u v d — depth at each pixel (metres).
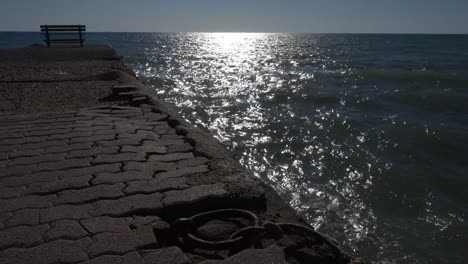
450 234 7.23
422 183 9.23
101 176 3.98
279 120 14.91
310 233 2.99
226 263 2.54
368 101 19.23
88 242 2.76
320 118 15.29
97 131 5.87
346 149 11.51
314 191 8.79
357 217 7.75
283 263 2.54
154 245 2.75
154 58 49.94
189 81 27.31
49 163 4.41
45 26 25.70
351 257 2.82
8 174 4.08
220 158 4.54
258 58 54.44
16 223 3.03
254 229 2.85
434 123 14.45
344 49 76.62
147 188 3.66
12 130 6.00
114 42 97.94
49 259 2.56
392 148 11.64
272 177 9.51
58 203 3.38
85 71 14.09
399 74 29.80
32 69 14.48
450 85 24.66
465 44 91.62
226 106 17.78
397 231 7.32
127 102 8.49
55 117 6.92
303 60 49.75
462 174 9.77
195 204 3.39
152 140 5.37
